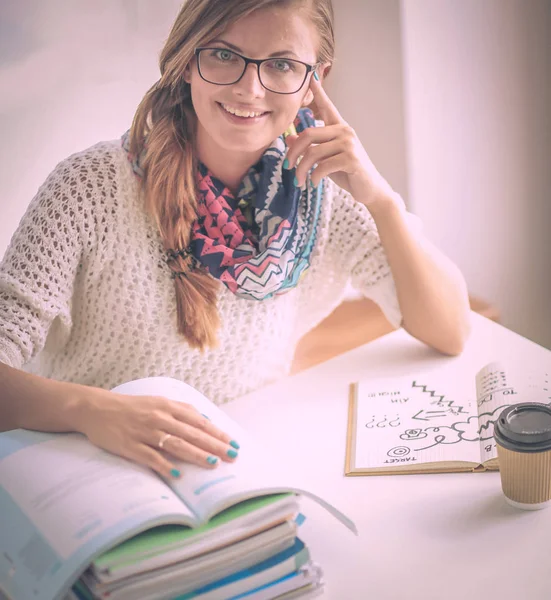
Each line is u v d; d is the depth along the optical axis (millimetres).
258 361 1411
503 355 1314
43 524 781
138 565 741
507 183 2357
